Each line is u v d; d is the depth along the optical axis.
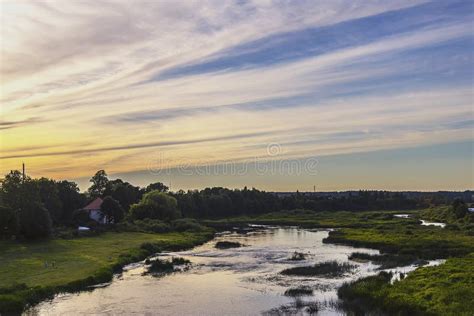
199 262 56.91
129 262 55.66
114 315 32.88
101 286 42.34
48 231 73.38
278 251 67.75
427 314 28.70
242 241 84.62
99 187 163.00
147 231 96.31
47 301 36.53
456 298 30.80
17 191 83.50
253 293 39.03
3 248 62.72
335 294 37.88
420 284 36.34
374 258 57.03
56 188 112.00
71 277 42.88
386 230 93.25
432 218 134.00
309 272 48.31
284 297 37.34
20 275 43.75
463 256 53.97
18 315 32.75
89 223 97.38
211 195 172.88
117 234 87.88
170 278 46.25
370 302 33.50
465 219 109.38
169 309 34.34
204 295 38.53
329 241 80.75
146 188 174.38
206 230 103.69
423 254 58.81
